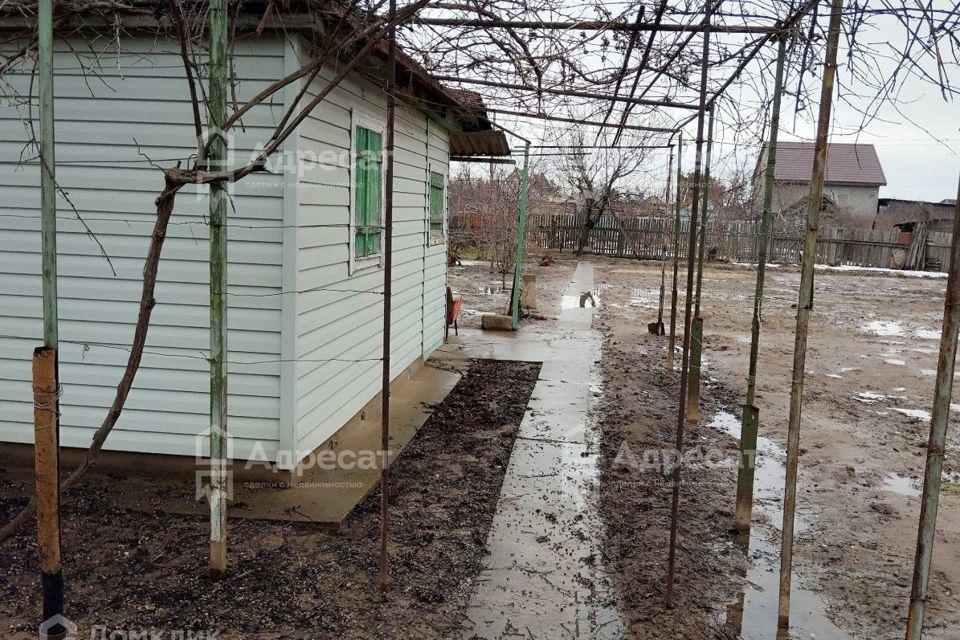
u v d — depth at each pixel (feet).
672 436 20.58
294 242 14.20
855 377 29.96
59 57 14.23
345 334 17.58
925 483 7.88
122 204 14.57
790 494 10.23
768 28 11.89
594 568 12.41
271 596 10.78
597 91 19.67
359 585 11.29
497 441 19.22
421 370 26.94
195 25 11.73
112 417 9.69
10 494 14.08
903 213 104.01
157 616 10.12
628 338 35.99
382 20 10.94
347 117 16.93
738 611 11.37
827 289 64.90
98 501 13.80
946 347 7.57
